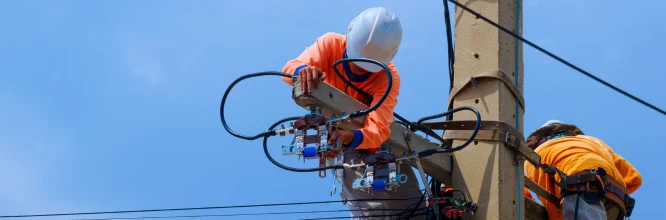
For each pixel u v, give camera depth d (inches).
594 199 301.7
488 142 295.1
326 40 278.2
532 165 330.3
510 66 304.7
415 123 297.3
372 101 274.8
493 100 297.4
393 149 285.7
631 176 327.6
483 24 305.7
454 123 297.6
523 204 296.2
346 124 262.5
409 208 291.7
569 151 316.5
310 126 258.5
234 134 265.6
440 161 296.2
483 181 292.4
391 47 271.7
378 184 270.2
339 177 292.5
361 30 270.2
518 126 302.0
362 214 294.5
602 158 314.5
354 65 274.1
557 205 321.1
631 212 315.3
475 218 290.5
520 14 313.7
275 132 264.4
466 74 303.9
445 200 286.5
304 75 257.0
